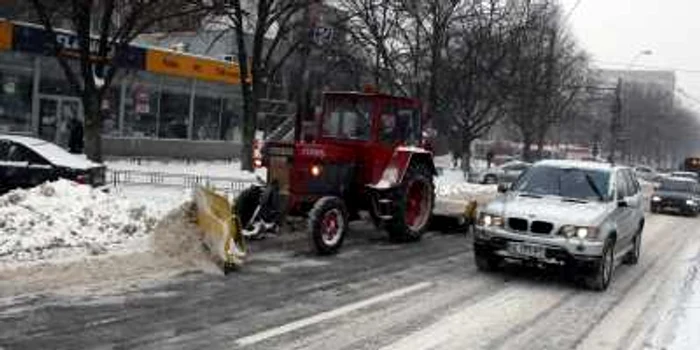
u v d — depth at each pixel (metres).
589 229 10.80
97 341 7.13
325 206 12.46
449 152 54.66
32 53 27.08
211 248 11.05
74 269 9.88
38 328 7.43
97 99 21.39
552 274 12.05
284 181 12.66
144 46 31.05
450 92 34.00
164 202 16.25
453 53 34.78
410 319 8.68
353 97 14.33
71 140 26.95
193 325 7.86
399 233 14.45
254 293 9.46
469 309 9.37
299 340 7.55
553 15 47.16
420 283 10.77
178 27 27.98
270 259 11.80
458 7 33.59
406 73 32.66
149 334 7.45
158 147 33.25
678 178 30.09
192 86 35.31
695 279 12.62
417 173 14.74
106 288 9.15
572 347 7.94
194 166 30.89
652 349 7.90
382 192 14.00
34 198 13.01
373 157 14.05
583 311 9.66
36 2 21.06
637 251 14.08
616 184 12.15
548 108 50.75
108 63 21.88
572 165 12.54
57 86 29.02
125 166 27.70
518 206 11.34
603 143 87.19
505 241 11.15
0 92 27.00
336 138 14.45
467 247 14.55
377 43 31.00
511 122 60.47
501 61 36.06
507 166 40.28
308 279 10.52
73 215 12.52
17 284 9.00
